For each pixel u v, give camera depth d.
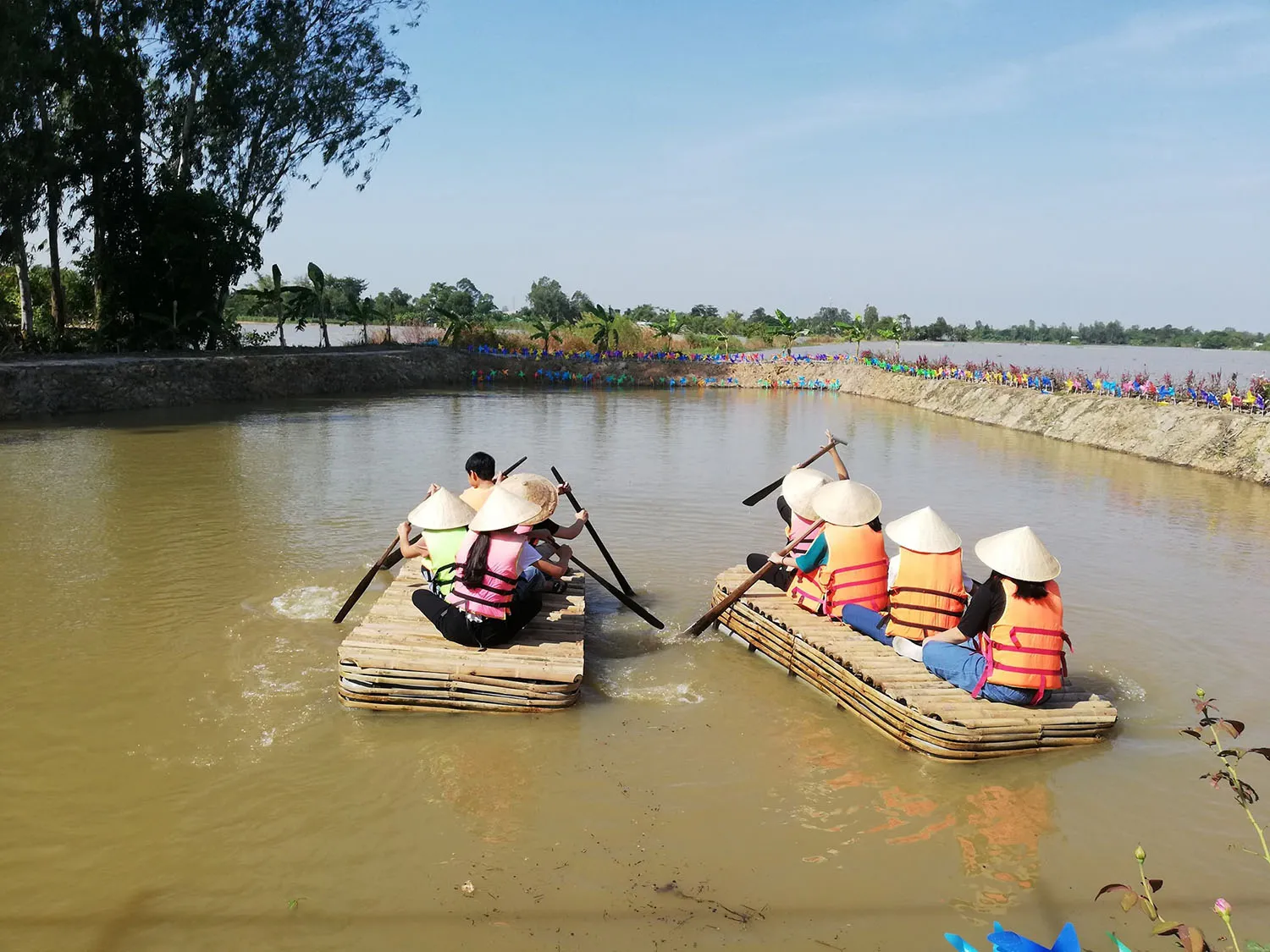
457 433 15.81
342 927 3.31
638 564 7.92
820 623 5.85
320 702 5.07
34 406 16.45
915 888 3.62
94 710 4.90
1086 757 4.73
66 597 6.58
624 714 5.11
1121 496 11.54
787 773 4.50
